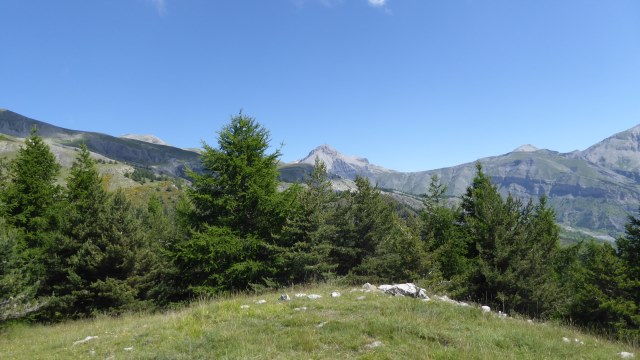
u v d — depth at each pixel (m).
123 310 21.73
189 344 9.13
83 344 11.17
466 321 11.00
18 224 26.86
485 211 27.72
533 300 24.72
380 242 26.64
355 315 10.84
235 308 12.35
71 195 29.59
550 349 9.39
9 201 26.94
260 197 23.03
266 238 23.62
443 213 29.88
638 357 9.55
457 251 28.36
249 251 22.55
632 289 26.22
